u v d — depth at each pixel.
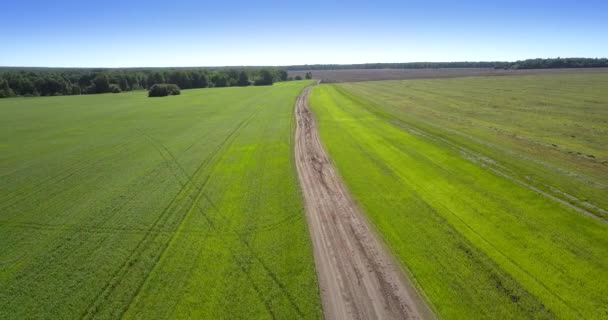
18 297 9.36
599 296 8.79
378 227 12.62
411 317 8.44
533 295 8.89
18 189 17.78
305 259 10.83
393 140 24.66
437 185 16.12
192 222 13.35
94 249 11.69
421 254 10.86
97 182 18.36
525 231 11.86
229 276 10.00
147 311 8.69
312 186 16.81
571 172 17.34
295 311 8.62
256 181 17.61
